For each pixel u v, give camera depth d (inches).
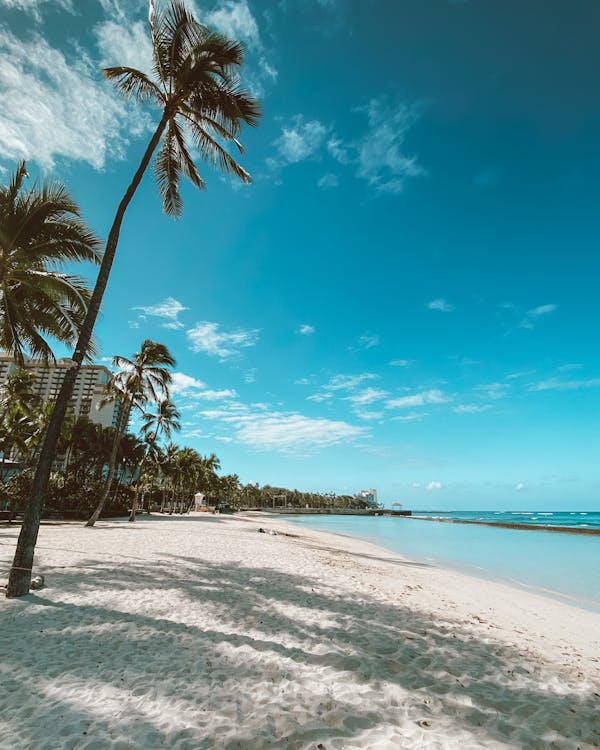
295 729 152.1
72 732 144.2
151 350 1112.2
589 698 199.6
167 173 483.5
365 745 144.7
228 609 307.1
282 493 6835.6
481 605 423.8
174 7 390.3
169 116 413.1
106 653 216.1
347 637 260.5
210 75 410.0
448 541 1503.4
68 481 1412.4
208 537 872.3
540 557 1005.2
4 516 1239.5
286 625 276.8
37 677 185.2
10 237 396.8
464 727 161.6
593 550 1182.3
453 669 223.0
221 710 164.7
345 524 2989.7
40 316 431.8
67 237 410.9
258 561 555.8
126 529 986.1
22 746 135.8
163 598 326.3
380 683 197.2
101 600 311.0
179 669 200.8
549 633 336.8
